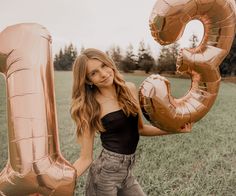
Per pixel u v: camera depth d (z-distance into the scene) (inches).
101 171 77.7
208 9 74.4
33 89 61.2
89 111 76.7
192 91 82.0
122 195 84.0
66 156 188.7
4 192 62.2
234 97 325.4
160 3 71.5
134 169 167.2
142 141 205.2
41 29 64.7
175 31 73.0
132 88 82.2
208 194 144.6
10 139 61.2
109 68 75.1
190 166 172.2
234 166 170.2
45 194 62.0
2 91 313.9
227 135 214.2
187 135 214.7
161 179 157.8
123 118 76.9
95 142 204.8
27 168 59.7
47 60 63.6
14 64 62.0
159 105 73.4
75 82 75.9
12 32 63.4
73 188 64.4
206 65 78.5
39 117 60.9
